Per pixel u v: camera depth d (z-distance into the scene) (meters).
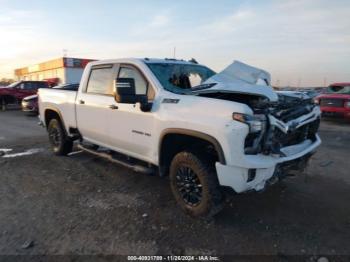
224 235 3.16
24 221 3.45
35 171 5.29
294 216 3.58
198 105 3.21
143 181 4.77
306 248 2.94
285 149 3.38
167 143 3.71
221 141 2.96
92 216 3.57
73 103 5.35
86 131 5.18
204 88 3.56
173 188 3.69
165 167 3.86
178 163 3.54
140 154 4.14
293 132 3.49
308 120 3.65
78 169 5.39
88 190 4.40
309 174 5.09
